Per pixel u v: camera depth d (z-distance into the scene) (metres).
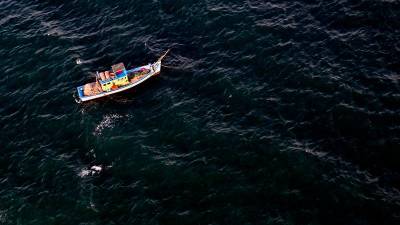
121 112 52.50
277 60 54.66
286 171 43.84
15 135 52.00
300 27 58.16
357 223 39.44
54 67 59.12
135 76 55.38
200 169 45.31
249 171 44.44
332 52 54.41
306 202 41.38
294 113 48.84
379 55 53.12
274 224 40.19
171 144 48.22
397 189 41.41
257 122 48.62
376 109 47.81
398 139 45.00
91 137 50.28
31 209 44.53
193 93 53.06
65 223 43.03
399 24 56.25
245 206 41.81
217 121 49.50
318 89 50.69
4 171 48.50
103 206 43.84
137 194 44.31
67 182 46.34
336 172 43.12
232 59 56.00
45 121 52.94
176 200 43.25
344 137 45.91
